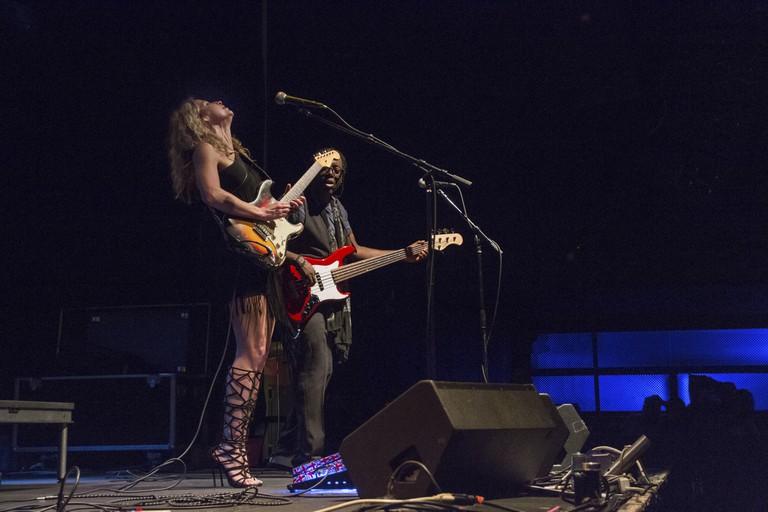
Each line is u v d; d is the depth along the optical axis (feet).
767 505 23.57
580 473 6.92
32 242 22.50
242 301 9.60
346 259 11.05
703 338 29.76
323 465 9.21
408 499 6.05
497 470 7.04
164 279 22.71
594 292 25.88
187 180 9.66
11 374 21.20
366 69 22.76
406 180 23.43
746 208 22.97
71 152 22.47
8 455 19.27
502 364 28.19
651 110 22.33
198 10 22.04
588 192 23.40
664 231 23.57
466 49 22.39
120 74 22.35
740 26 20.94
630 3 20.95
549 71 22.34
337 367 22.77
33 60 21.67
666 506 21.94
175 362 19.95
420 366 24.52
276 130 22.93
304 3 22.13
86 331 20.49
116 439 19.11
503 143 23.21
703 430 25.50
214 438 19.72
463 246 24.07
